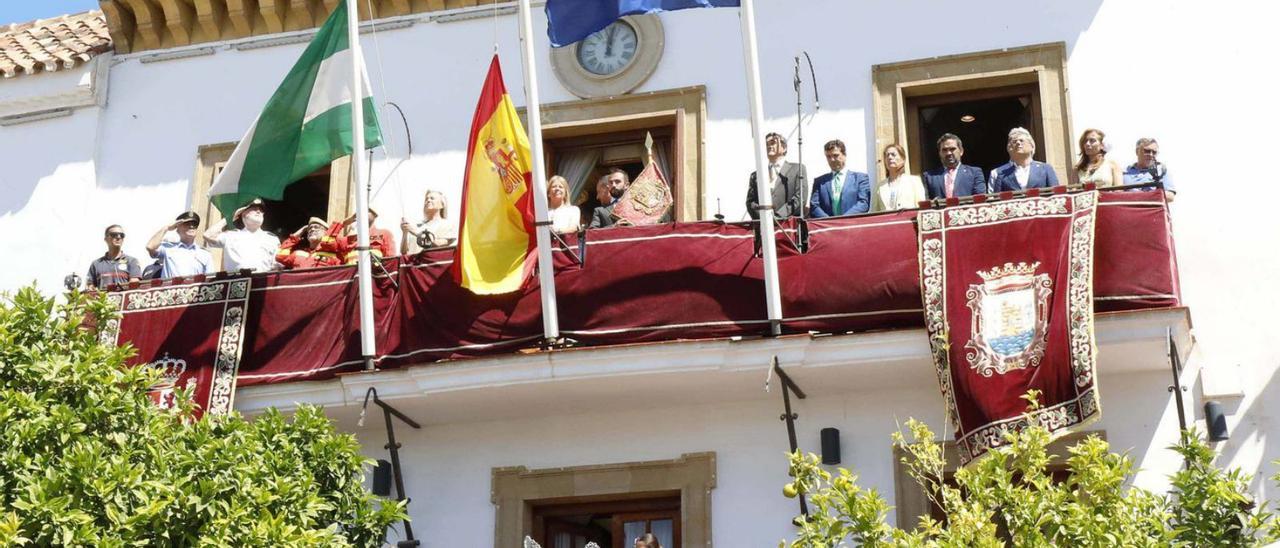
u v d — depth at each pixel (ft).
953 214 42.78
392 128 52.16
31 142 54.75
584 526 46.21
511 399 44.98
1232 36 47.55
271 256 49.08
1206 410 43.11
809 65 49.29
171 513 37.11
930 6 49.73
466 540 45.65
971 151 50.80
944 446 42.24
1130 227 42.09
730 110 49.93
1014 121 50.37
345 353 45.96
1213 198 45.91
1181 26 47.96
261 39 54.44
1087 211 41.83
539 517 46.26
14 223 53.72
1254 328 44.27
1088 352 39.88
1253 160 46.11
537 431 46.26
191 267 49.60
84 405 38.47
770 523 43.93
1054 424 39.68
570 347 43.73
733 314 43.62
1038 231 41.98
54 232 53.36
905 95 49.44
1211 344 44.29
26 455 36.94
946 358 41.16
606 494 45.27
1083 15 48.67
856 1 50.21
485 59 52.39
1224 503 36.01
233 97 54.03
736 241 44.21
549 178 51.42
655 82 50.78
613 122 50.60
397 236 50.90
